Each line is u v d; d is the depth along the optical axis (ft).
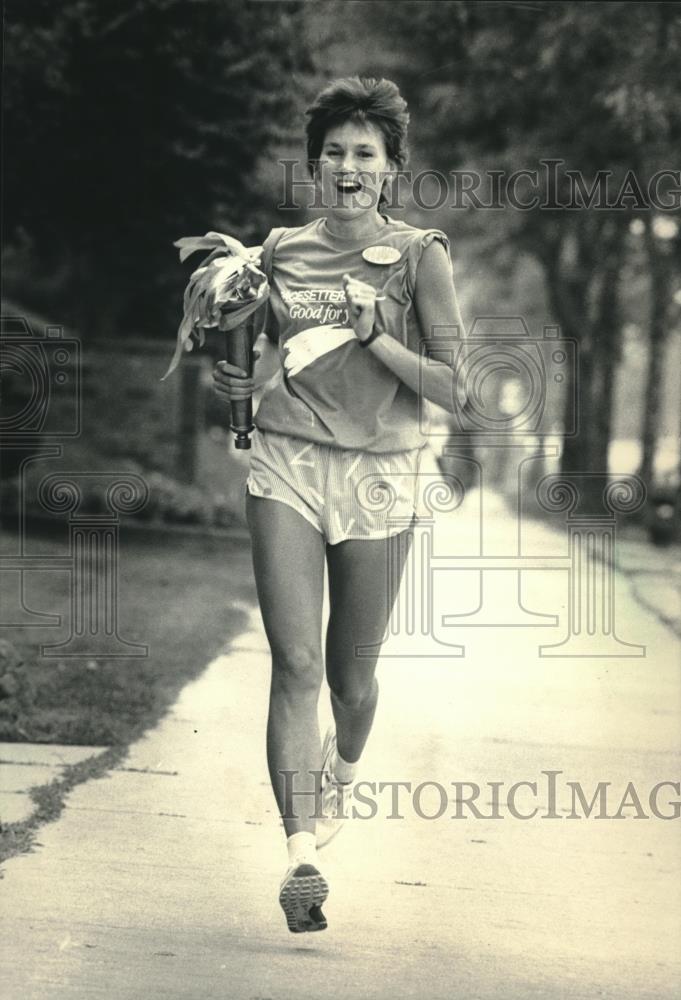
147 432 200.64
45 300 196.85
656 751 67.46
